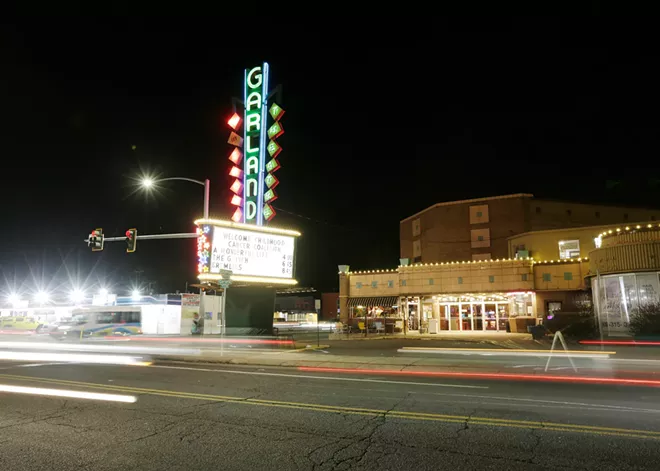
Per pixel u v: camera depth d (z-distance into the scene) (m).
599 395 9.59
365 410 8.34
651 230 23.33
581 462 5.47
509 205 46.81
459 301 36.38
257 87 28.12
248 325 25.97
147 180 26.23
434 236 49.94
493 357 17.33
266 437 6.64
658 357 16.12
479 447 6.07
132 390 10.67
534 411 8.12
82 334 34.12
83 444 6.36
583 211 46.41
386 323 36.38
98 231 26.03
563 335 25.45
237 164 27.94
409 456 5.75
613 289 24.34
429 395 9.77
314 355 18.75
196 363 16.95
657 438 6.38
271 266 25.69
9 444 6.38
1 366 15.87
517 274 33.50
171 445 6.30
